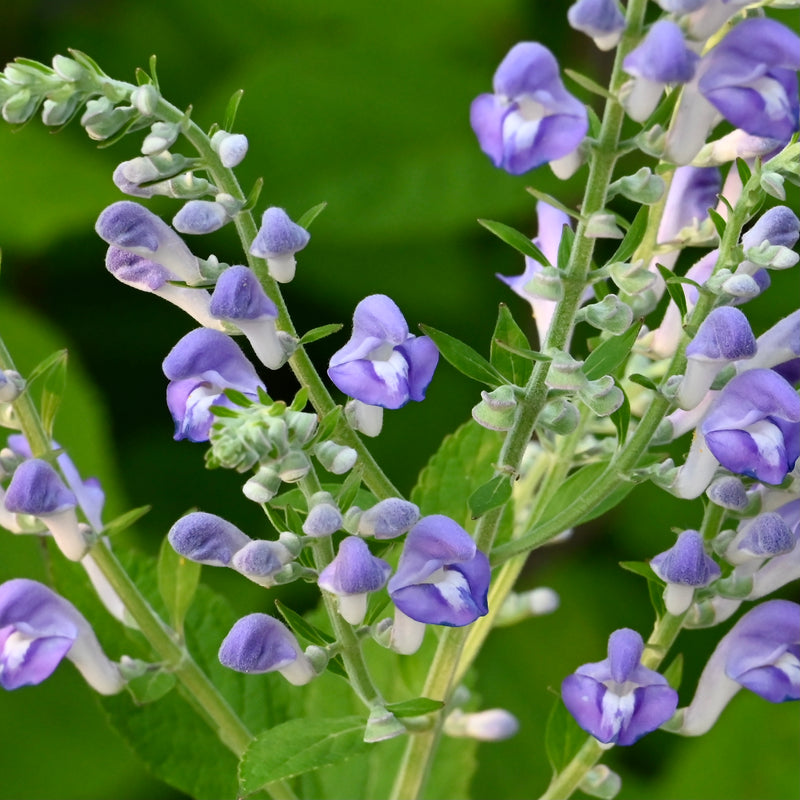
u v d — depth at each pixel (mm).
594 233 602
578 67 759
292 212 753
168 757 665
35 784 720
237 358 617
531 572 757
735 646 629
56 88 608
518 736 743
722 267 613
